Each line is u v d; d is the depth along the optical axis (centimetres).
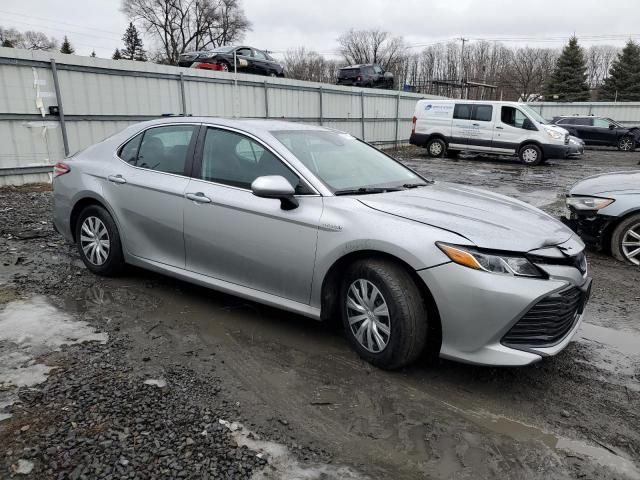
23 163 992
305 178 343
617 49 9106
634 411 282
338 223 316
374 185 370
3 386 279
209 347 338
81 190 455
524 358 278
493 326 278
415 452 241
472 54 8569
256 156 368
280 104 1659
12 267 487
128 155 445
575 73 6144
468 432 258
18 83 964
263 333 361
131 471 217
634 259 564
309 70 8650
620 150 2531
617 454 244
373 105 2158
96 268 462
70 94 1054
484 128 1764
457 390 296
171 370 305
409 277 297
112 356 319
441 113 1855
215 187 376
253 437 246
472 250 280
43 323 362
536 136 1677
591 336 380
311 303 337
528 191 1118
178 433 245
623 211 557
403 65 8775
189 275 397
